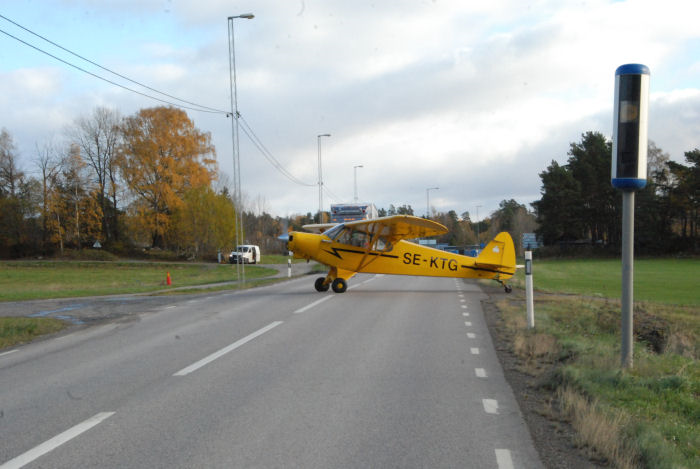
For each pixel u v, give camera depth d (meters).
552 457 3.90
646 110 5.97
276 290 20.39
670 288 24.47
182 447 4.07
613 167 6.14
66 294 20.20
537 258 76.25
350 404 5.23
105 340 9.41
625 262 6.36
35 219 63.03
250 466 3.71
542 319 10.84
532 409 5.07
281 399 5.41
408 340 8.93
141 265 49.06
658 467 3.58
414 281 25.36
